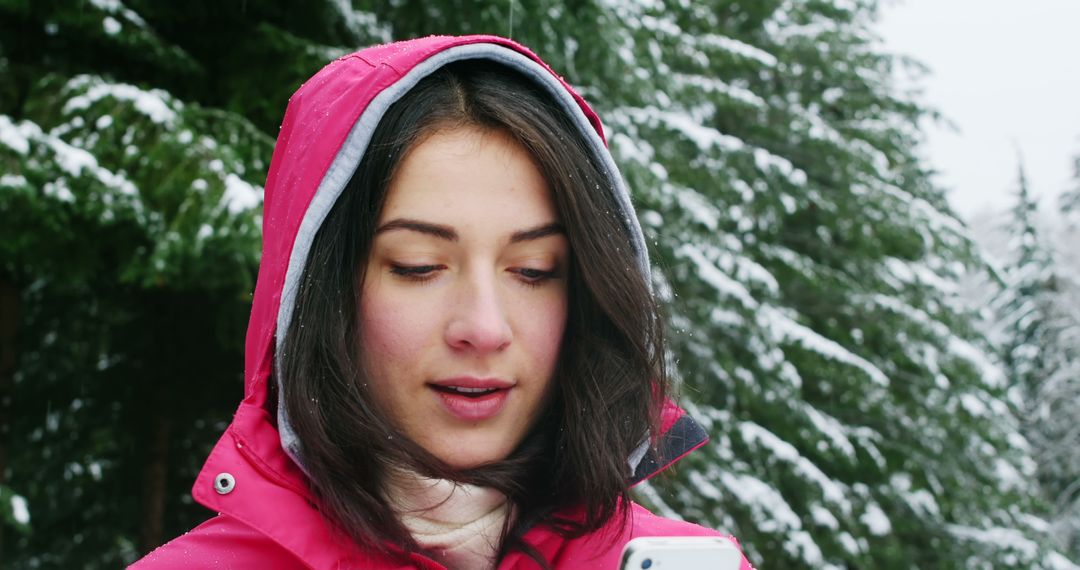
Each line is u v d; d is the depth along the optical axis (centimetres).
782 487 744
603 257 103
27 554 641
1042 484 1625
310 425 97
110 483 650
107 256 476
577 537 109
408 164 99
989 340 1155
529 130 100
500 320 98
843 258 973
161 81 469
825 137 929
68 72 443
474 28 433
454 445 100
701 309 677
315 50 457
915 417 909
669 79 616
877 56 1152
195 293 573
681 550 91
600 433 109
